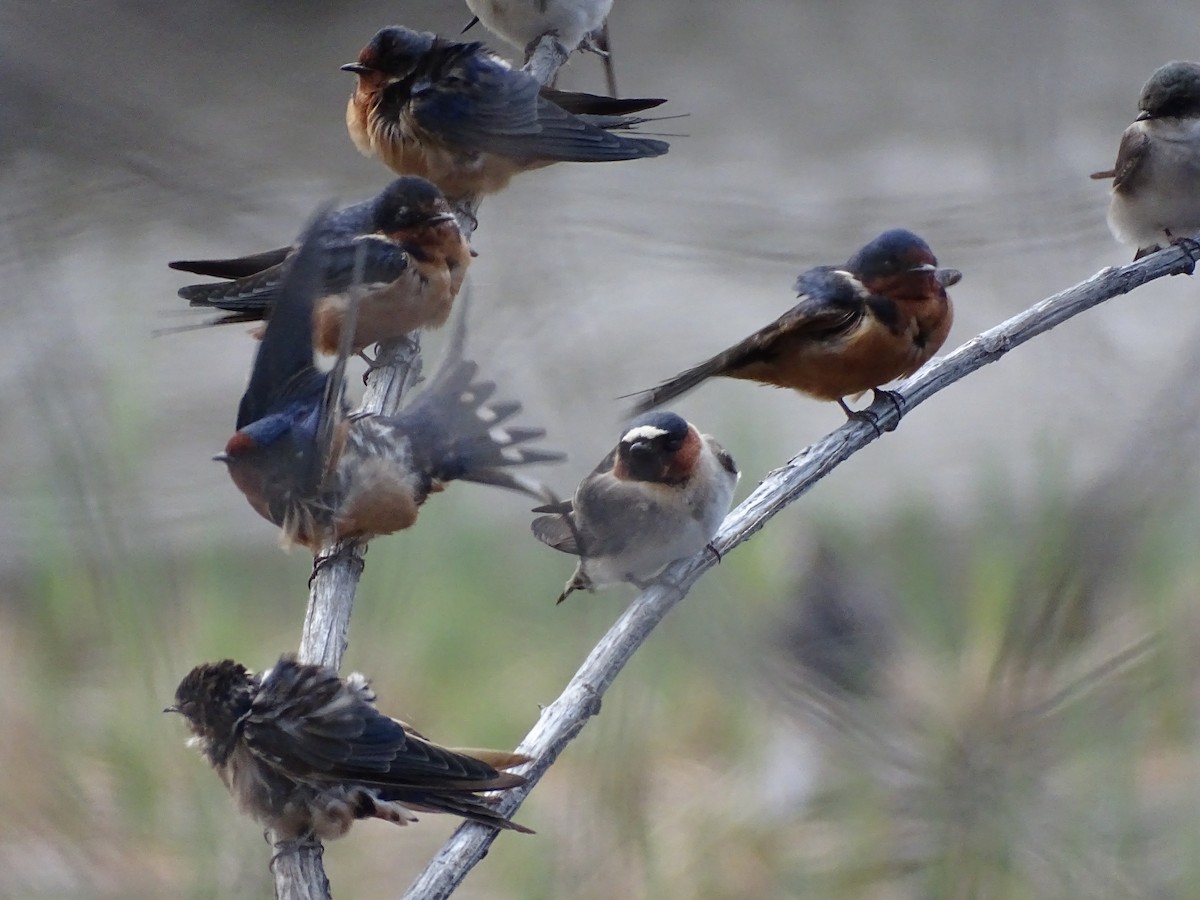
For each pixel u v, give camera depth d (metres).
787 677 12.45
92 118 16.69
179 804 12.72
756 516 8.97
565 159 12.26
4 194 16.00
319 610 9.10
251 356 21.16
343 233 11.48
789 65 30.81
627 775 11.98
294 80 22.31
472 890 13.06
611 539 9.48
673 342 19.44
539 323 13.98
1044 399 16.94
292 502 8.93
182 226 16.44
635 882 11.89
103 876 12.16
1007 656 11.56
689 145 27.28
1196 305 21.03
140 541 14.66
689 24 33.56
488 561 16.53
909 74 29.20
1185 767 12.24
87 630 15.99
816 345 9.61
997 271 18.58
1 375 16.72
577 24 13.30
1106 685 11.87
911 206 20.31
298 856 7.80
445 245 11.52
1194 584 13.03
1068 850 11.34
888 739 11.80
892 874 11.99
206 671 7.88
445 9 25.81
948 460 17.83
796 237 18.61
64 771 13.52
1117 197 11.16
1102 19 30.44
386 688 14.80
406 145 12.42
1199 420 11.88
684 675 13.88
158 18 21.59
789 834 12.84
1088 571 11.57
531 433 9.92
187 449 18.66
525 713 14.75
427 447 9.55
